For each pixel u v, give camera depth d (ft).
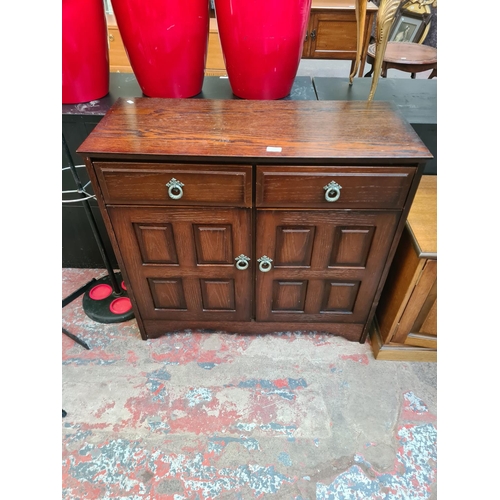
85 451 3.38
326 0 7.12
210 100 3.72
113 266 5.31
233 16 3.44
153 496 3.11
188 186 3.06
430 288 3.48
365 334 4.20
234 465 3.29
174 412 3.67
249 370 4.03
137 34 3.55
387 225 3.28
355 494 3.11
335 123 3.32
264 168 2.94
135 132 3.15
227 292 3.85
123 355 4.19
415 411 3.68
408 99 4.21
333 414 3.66
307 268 3.61
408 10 8.71
